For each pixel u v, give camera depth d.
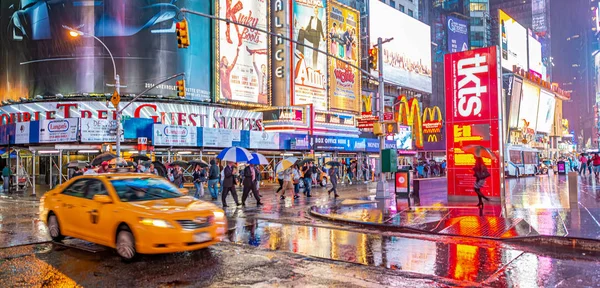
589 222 11.11
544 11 136.75
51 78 34.19
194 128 30.44
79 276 6.95
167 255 8.34
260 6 41.16
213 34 37.56
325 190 27.08
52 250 8.91
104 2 34.25
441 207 15.37
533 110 77.31
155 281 6.64
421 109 69.19
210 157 34.66
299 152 38.38
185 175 32.69
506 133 67.75
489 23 87.06
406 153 58.44
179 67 35.81
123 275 6.98
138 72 34.47
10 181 27.61
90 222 8.58
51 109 33.97
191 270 7.26
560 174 44.09
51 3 34.53
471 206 15.55
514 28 89.06
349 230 11.39
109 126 28.31
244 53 39.62
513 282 6.45
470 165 17.72
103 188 8.69
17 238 10.33
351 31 51.25
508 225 11.10
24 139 28.83
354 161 39.31
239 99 39.06
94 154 31.81
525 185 27.50
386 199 18.88
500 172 16.94
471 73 17.89
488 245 9.20
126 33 34.41
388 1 65.56
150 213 7.65
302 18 44.53
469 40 84.69
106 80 34.06
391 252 8.59
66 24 34.19
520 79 70.81
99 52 34.16
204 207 8.31
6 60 35.88
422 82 66.75
